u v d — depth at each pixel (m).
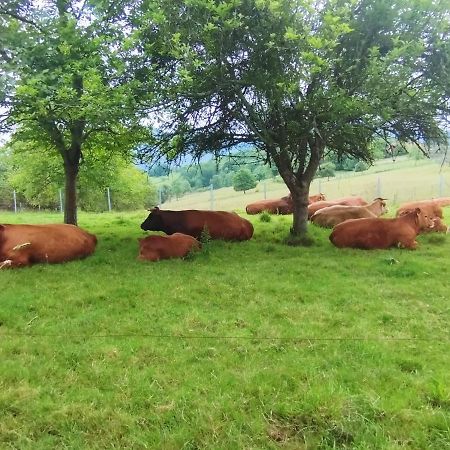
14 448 3.50
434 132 12.22
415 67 10.70
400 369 4.70
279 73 10.16
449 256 10.09
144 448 3.52
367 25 10.61
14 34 9.91
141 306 6.72
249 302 6.91
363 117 10.53
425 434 3.60
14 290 7.42
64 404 4.06
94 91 10.16
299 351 5.12
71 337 5.54
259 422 3.77
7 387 4.35
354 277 8.35
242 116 10.84
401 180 39.62
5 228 9.09
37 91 9.66
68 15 11.70
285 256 10.34
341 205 17.19
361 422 3.71
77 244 9.84
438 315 6.32
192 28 10.07
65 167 14.93
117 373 4.61
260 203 21.98
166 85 10.42
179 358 4.95
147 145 13.35
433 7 10.35
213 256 10.09
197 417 3.85
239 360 4.92
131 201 41.66
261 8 9.73
